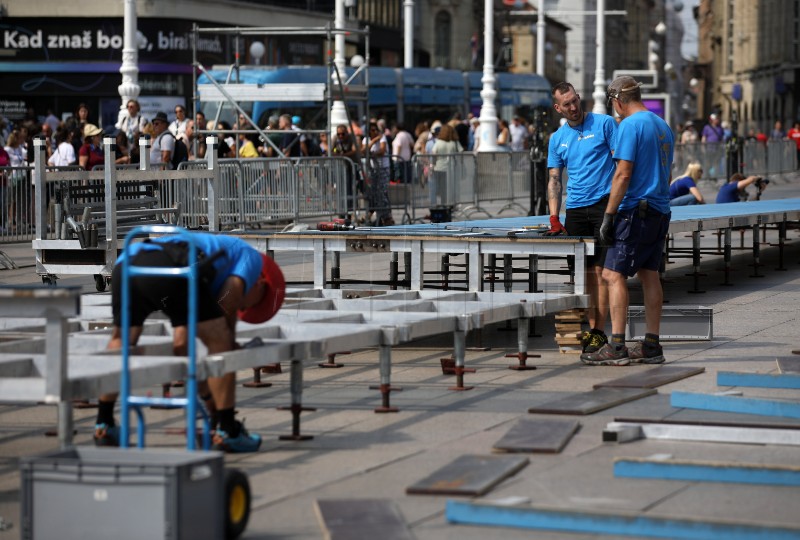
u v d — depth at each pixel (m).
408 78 57.84
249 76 42.75
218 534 7.02
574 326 14.10
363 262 23.50
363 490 8.36
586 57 138.88
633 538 7.37
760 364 12.98
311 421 10.52
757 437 9.58
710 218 19.75
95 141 28.66
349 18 68.50
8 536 7.49
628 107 13.30
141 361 9.10
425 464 9.01
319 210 29.94
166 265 9.27
